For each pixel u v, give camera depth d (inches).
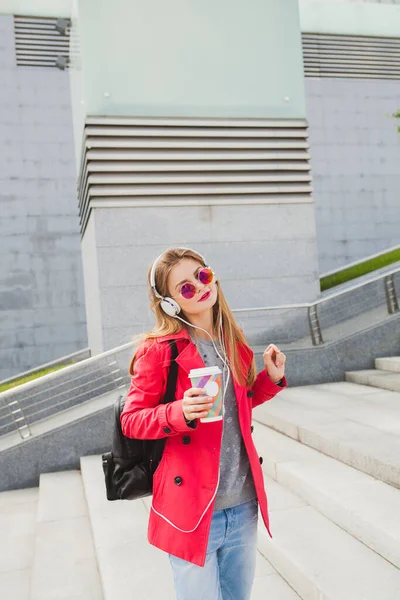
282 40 349.1
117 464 72.2
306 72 585.3
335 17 593.0
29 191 529.3
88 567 149.7
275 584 119.0
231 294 331.0
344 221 583.2
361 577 106.4
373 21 601.6
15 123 531.2
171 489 67.6
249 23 344.8
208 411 62.2
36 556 157.5
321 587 103.3
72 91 413.1
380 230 591.8
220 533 68.8
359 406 219.6
